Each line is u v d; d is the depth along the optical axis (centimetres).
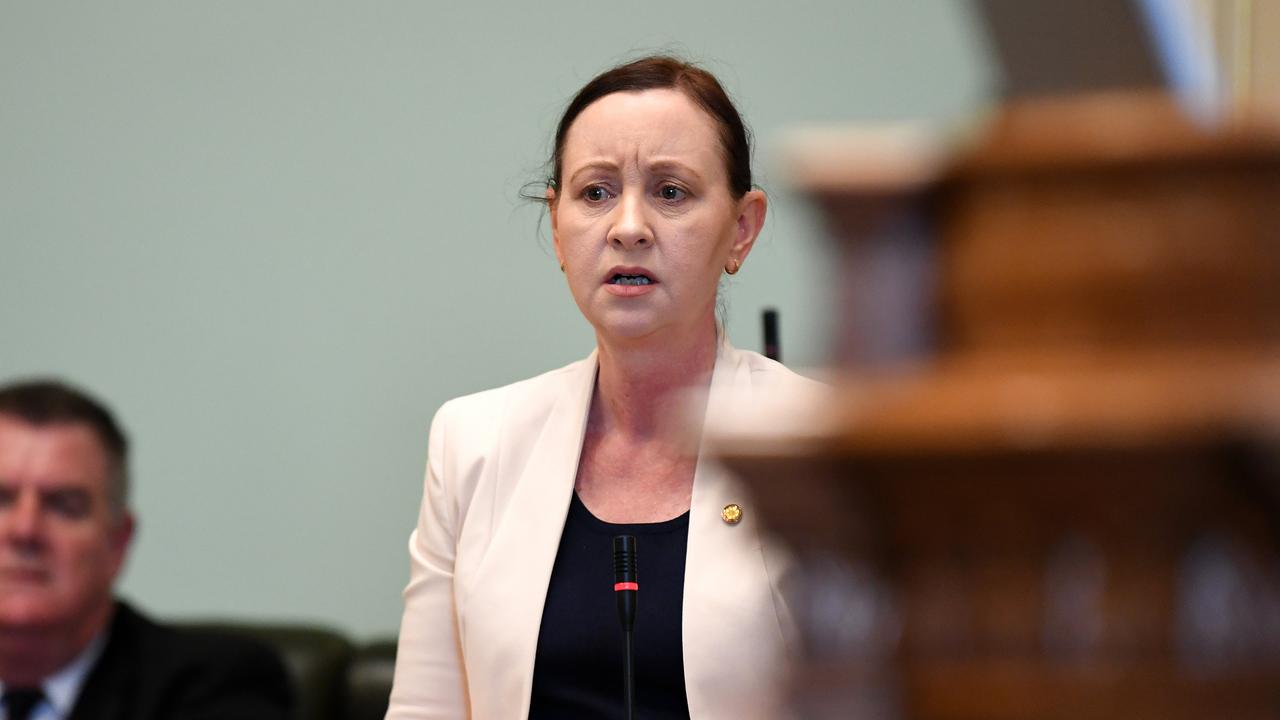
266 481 1146
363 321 1148
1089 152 109
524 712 538
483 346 1136
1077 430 101
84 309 1172
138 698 504
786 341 1052
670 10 1123
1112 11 116
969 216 113
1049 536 107
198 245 1166
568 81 1137
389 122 1152
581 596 546
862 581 114
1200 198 109
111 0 1184
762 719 511
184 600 1144
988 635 110
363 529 1137
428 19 1151
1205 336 108
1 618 480
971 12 118
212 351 1159
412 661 590
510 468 583
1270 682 105
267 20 1168
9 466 471
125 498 492
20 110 1190
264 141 1164
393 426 1141
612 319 542
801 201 111
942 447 104
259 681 538
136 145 1178
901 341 112
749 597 520
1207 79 121
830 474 108
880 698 113
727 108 561
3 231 1182
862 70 1095
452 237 1144
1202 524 104
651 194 541
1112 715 108
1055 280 110
